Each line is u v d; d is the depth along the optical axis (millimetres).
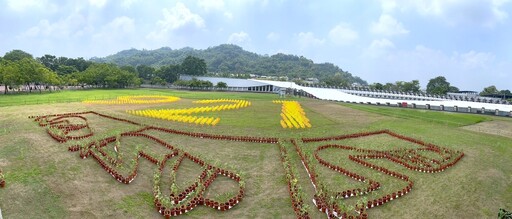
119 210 19500
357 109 72438
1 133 33594
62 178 22438
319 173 27078
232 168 27562
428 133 44156
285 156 30750
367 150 34156
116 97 86062
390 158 31391
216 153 32219
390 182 25578
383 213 20391
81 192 21047
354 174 26297
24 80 90938
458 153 33312
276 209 20734
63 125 40562
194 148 33781
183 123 47469
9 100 68688
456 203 22000
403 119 56938
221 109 65750
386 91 142000
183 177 25453
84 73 133125
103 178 23516
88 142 31453
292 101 89250
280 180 25484
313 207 21016
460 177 26828
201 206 20922
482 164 30547
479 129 49312
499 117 66062
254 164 29203
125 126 43062
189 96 102125
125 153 30281
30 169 23172
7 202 18688
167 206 19922
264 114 59844
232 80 169125
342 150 34875
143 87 156875
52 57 165875
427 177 26781
